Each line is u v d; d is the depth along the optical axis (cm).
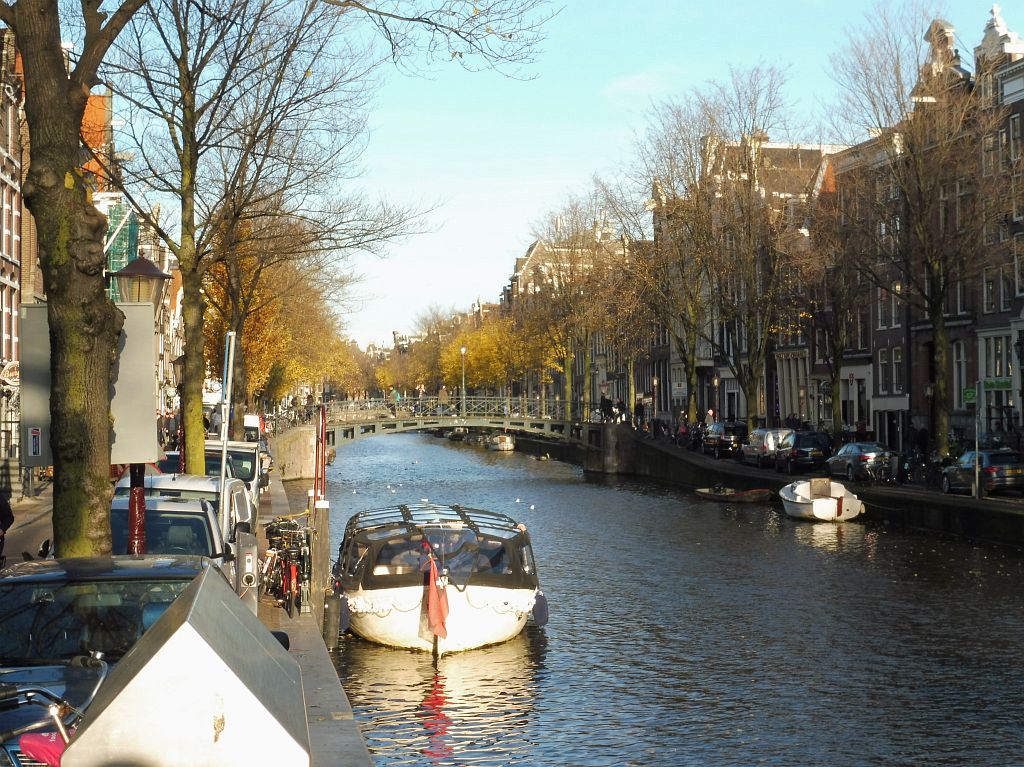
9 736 521
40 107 1033
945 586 2469
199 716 379
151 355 1166
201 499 1462
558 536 3525
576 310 7350
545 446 9281
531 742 1412
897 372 5575
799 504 3856
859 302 5031
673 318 6475
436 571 1881
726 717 1511
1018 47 4547
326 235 2158
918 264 3912
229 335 1720
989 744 1388
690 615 2197
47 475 3772
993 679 1692
